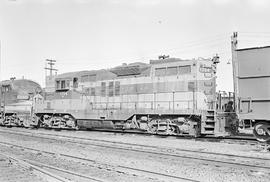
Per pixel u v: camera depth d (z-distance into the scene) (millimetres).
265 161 10219
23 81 29156
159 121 18891
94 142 15531
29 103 28031
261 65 13766
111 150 13086
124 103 20609
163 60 19625
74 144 15000
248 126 14297
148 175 8453
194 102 17453
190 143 15305
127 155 11914
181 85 18125
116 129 21688
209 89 17781
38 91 27109
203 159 10586
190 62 17938
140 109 19469
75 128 23734
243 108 14305
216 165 9828
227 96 17859
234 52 14711
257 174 8594
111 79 21609
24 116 27297
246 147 13797
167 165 10023
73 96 23562
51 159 11078
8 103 28328
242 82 14359
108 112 21078
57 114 24969
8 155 11156
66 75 24797
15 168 9188
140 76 20078
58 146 14484
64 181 7430
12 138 17922
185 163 10258
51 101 25328
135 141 16203
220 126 16531
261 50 13789
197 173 8898
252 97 14000
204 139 16875
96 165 9828
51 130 24406
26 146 14445
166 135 18859
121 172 8859
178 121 17922
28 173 8547
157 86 19125
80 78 23594
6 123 28531
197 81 17531
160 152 12102
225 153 11836
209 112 17109
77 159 10883
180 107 18016
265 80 13656
